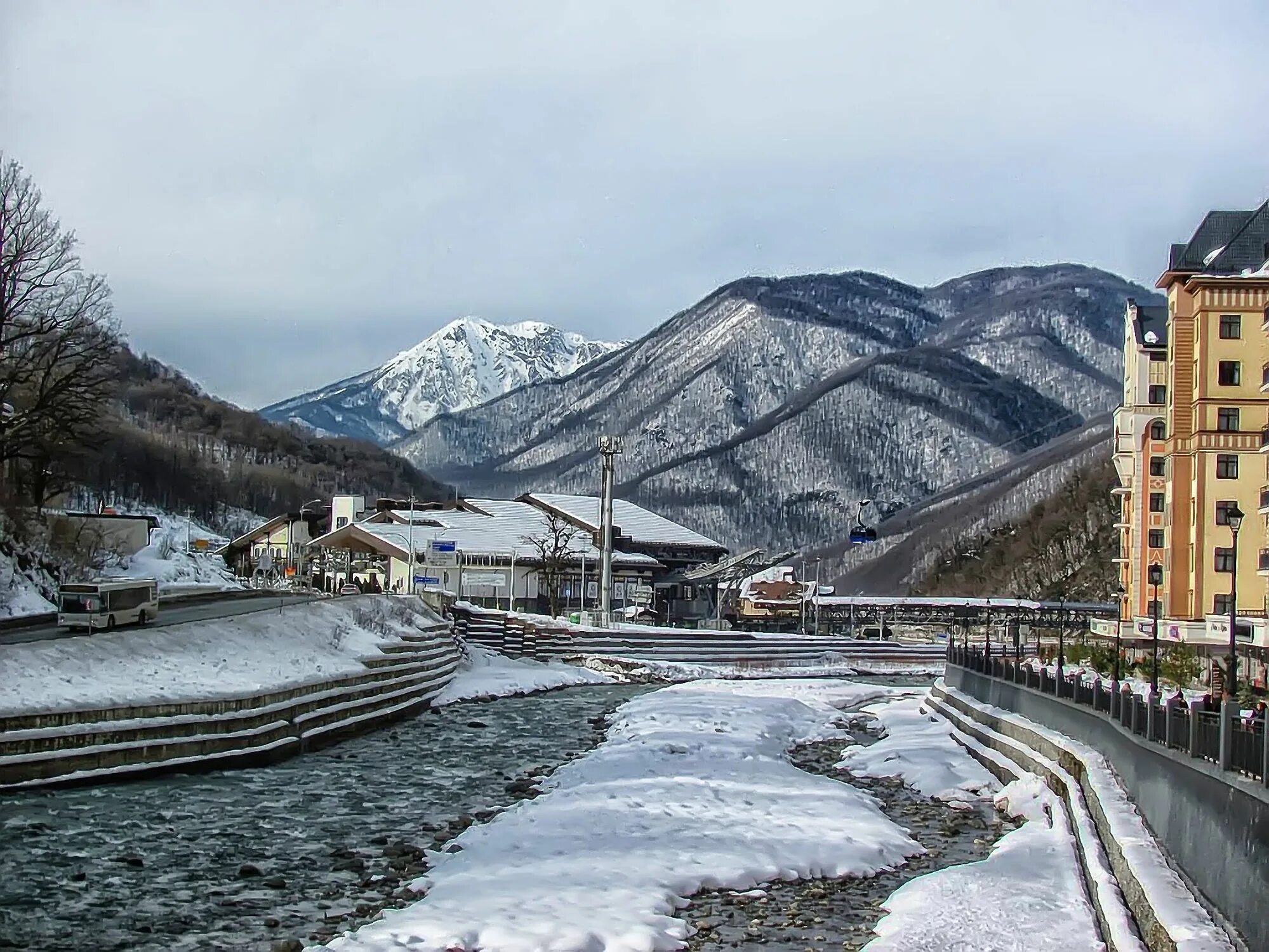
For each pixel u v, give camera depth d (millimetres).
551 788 40438
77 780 37156
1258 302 74188
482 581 129250
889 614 158375
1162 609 81000
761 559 158875
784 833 32281
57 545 84875
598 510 166000
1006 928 22797
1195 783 20094
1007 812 37250
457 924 22547
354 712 56000
